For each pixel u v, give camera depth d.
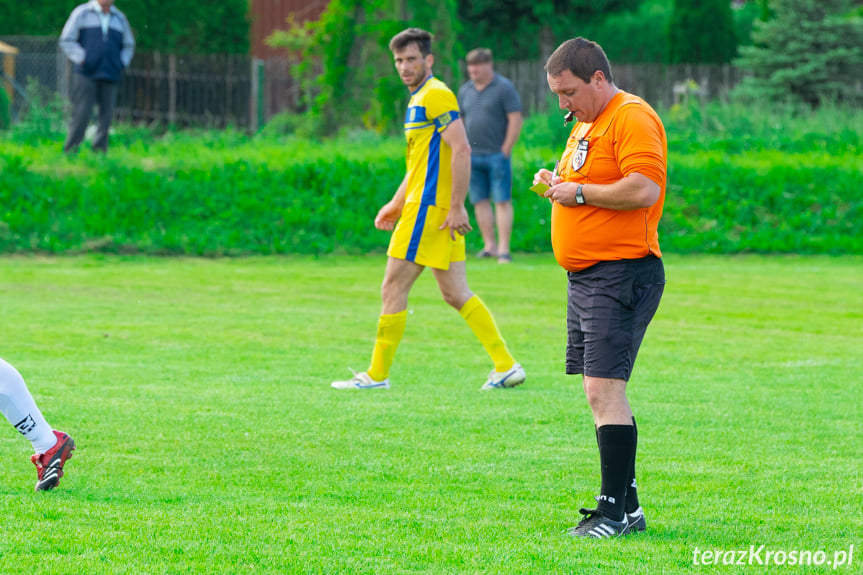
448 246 15.98
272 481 10.76
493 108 33.00
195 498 10.02
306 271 30.83
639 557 8.46
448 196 15.96
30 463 11.24
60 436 10.29
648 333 21.70
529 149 46.66
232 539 8.62
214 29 70.12
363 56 49.09
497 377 16.12
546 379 16.91
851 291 28.50
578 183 9.38
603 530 9.06
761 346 20.31
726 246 38.31
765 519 9.71
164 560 8.02
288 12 82.62
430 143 16.02
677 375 17.36
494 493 10.47
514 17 97.56
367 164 39.34
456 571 7.95
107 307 23.33
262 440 12.51
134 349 18.67
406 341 20.31
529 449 12.33
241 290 26.66
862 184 41.81
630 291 9.30
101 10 37.75
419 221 15.86
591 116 9.45
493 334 16.12
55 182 35.44
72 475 10.81
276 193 37.16
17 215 33.31
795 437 13.09
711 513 9.90
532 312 24.09
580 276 9.52
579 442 12.72
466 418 13.93
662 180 9.18
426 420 13.77
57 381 15.72
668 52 90.50
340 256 34.56
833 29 77.19
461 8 97.00
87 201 35.06
